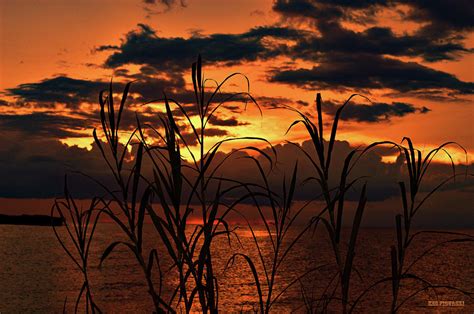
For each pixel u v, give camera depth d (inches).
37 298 1317.7
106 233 4284.0
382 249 2672.2
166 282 1026.7
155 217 73.0
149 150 75.9
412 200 77.7
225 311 872.9
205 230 74.3
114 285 1440.7
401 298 1085.1
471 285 1352.1
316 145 75.9
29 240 3454.7
